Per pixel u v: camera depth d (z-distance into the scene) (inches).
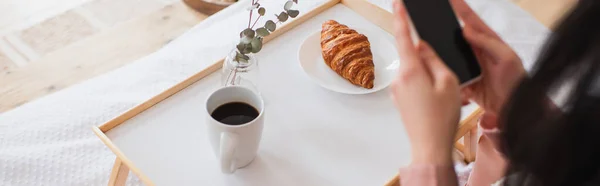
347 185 53.3
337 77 60.5
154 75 75.7
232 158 51.4
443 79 40.7
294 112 57.7
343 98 59.1
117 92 74.1
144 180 52.1
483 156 52.5
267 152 54.9
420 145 40.9
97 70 81.7
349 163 54.6
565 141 35.7
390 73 60.7
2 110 77.1
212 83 59.4
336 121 57.3
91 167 67.0
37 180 65.7
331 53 59.6
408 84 41.3
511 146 38.7
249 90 52.6
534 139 36.9
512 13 82.2
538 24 81.0
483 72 45.9
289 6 58.4
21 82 80.0
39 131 69.2
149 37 85.7
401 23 42.3
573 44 34.0
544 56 35.7
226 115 52.7
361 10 66.7
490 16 81.7
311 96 59.1
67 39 85.2
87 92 74.2
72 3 89.7
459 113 40.9
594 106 34.3
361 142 55.9
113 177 57.7
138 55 83.6
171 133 55.6
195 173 53.4
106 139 54.1
